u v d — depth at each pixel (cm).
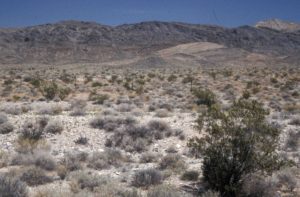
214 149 1226
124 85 5716
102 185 1192
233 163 1198
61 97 4228
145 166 1597
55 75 9319
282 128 2341
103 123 2272
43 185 1256
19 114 2714
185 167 1541
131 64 16075
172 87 5897
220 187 1209
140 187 1272
